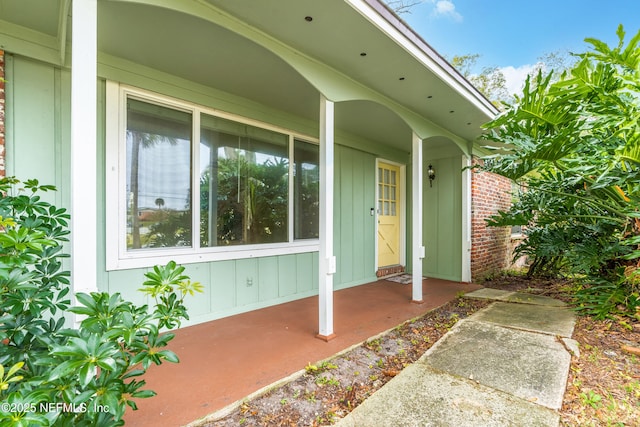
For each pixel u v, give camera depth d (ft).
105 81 8.52
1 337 3.66
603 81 8.77
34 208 5.33
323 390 6.35
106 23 6.95
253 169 11.96
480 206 18.60
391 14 7.60
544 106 9.39
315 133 14.26
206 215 10.60
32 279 4.06
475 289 15.53
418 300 12.82
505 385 6.27
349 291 15.01
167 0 6.07
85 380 2.88
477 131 15.47
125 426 5.06
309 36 7.77
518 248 16.66
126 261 8.85
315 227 14.46
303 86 10.45
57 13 6.69
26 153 7.42
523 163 10.13
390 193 19.61
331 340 8.74
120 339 3.84
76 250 4.96
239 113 11.32
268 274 12.32
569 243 12.71
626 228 10.37
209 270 10.55
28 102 7.45
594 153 10.11
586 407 5.64
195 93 10.21
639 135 8.11
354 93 9.96
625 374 6.82
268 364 7.26
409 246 19.92
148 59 8.73
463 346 8.23
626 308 10.23
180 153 10.02
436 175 18.79
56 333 3.83
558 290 14.83
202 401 5.77
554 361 7.29
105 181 8.54
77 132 4.99
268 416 5.49
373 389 6.45
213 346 8.29
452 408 5.54
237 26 7.11
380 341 8.89
